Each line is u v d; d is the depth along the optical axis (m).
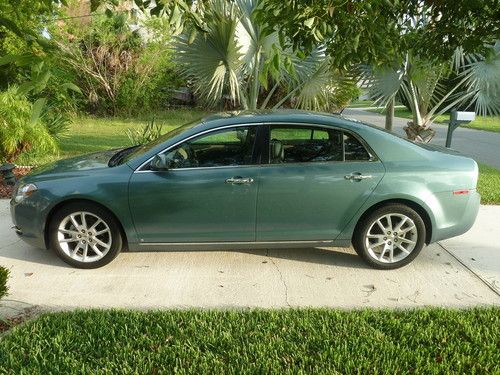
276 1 2.85
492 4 3.34
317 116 4.70
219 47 7.87
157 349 3.21
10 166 7.79
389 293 4.21
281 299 4.07
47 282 4.33
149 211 4.48
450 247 5.33
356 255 5.05
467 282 4.43
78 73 19.86
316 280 4.45
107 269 4.62
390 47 3.64
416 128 10.01
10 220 6.09
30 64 1.47
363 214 4.61
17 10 2.19
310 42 2.86
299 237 4.62
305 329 3.49
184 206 4.46
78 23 19.16
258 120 4.59
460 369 3.03
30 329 3.45
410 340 3.36
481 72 8.95
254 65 8.40
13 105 9.20
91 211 4.52
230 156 4.53
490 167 11.17
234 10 7.46
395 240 4.67
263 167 4.48
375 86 8.81
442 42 3.82
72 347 3.24
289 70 4.09
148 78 21.78
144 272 4.57
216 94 8.78
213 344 3.30
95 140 13.52
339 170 4.50
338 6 2.68
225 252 5.07
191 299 4.05
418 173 4.54
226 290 4.21
